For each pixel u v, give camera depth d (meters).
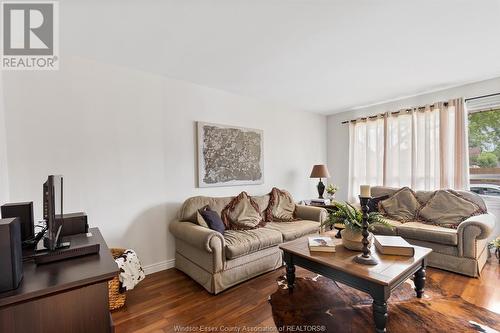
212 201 3.16
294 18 1.85
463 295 2.19
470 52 2.44
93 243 1.39
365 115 4.55
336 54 2.45
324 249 2.13
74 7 1.68
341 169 4.95
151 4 1.66
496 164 3.28
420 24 1.94
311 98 3.98
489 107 3.27
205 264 2.41
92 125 2.49
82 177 2.43
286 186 4.43
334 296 2.25
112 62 2.57
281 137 4.35
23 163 2.15
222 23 1.90
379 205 3.62
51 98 2.28
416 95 3.86
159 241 2.92
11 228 0.92
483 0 1.66
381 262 1.89
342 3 1.68
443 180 3.50
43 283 0.97
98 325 1.06
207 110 3.38
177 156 3.08
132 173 2.73
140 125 2.79
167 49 2.31
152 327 1.84
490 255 3.07
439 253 2.73
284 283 2.53
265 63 2.65
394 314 1.93
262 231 2.92
